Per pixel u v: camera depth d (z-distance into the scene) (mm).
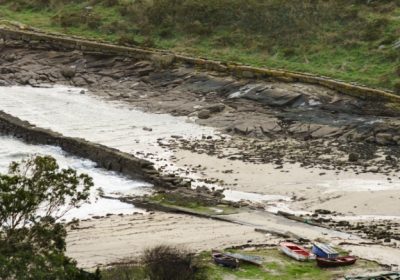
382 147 121312
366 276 69938
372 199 96938
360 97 141250
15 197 54812
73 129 136625
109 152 114500
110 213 93750
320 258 74125
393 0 180250
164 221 90000
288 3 185750
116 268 69750
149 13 197250
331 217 91625
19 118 141500
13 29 199625
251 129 133125
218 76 160625
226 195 100625
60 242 57594
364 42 164375
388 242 82250
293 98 143875
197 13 191500
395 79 146000
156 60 170000
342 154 118062
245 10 187375
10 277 50719
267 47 172625
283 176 108000
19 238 55688
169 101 155250
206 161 116125
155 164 114625
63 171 60969
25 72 180250
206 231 85812
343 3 183375
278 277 70500
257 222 89188
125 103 157500
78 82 174750
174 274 68250
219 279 69312
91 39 190875
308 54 165875
